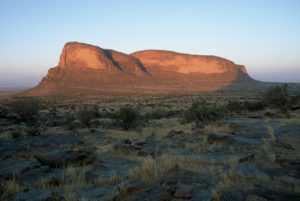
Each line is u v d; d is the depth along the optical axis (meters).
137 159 8.96
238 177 6.10
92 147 13.16
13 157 11.29
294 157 8.57
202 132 15.36
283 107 25.95
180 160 8.01
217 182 5.79
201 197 4.93
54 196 5.23
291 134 12.80
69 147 13.99
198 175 6.33
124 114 22.39
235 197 4.92
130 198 5.13
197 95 114.94
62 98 120.00
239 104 33.31
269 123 17.08
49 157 8.43
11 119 31.86
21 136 18.62
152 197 5.08
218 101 70.56
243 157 8.04
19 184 6.44
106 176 6.82
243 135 13.27
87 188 5.83
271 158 8.08
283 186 5.64
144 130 20.83
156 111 36.94
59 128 23.92
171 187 5.40
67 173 7.06
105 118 34.44
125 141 12.83
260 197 4.89
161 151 10.51
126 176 6.54
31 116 31.25
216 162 7.94
